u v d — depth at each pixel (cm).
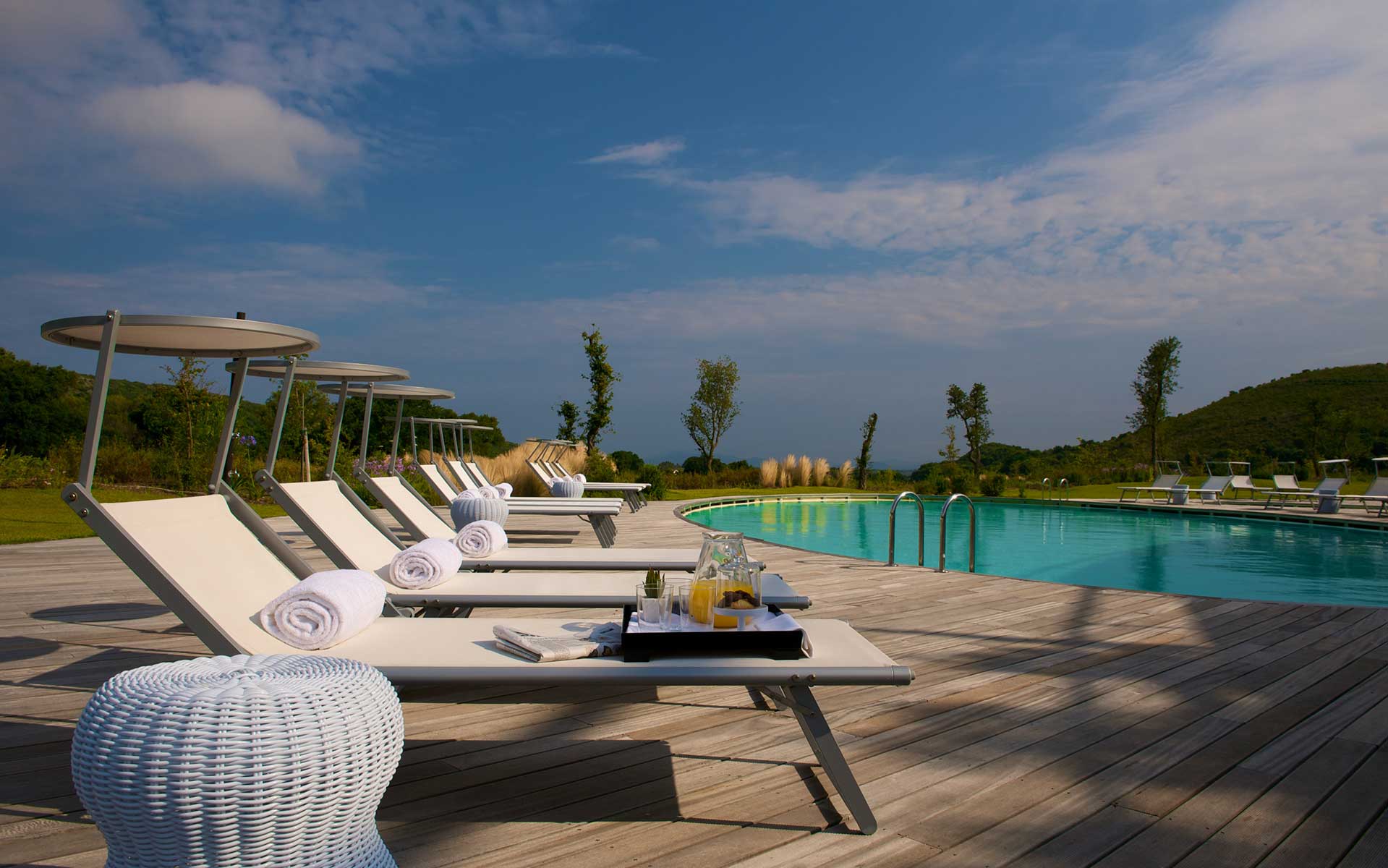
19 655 339
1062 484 1773
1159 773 222
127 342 243
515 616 437
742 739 248
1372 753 237
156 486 1261
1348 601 682
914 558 970
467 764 226
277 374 392
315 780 125
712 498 1644
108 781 119
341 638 203
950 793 207
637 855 172
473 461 1179
